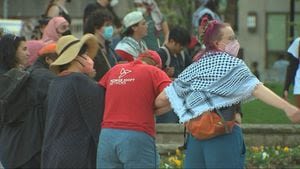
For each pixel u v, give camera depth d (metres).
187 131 16.02
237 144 15.71
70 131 16.73
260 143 24.98
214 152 15.48
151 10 32.25
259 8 80.44
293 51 28.81
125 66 16.69
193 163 15.78
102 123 16.62
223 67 15.41
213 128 15.31
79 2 61.31
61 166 16.62
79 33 54.31
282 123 29.80
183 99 15.76
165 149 23.95
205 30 15.84
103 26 23.61
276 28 80.56
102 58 22.78
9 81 18.25
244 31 80.56
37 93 18.22
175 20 56.59
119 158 16.33
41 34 29.17
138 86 16.31
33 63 20.55
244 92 15.30
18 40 19.45
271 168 22.42
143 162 16.23
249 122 30.39
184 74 15.85
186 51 27.72
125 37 25.59
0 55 19.42
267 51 80.38
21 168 18.31
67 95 16.78
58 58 17.22
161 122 25.47
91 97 16.80
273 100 15.05
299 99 27.78
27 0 72.69
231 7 51.25
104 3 30.97
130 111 16.28
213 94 15.41
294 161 22.98
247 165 22.27
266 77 70.88
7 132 18.48
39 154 18.28
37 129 18.28
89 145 16.83
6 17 69.50
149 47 31.23
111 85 16.58
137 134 16.16
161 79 16.31
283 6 80.12
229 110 15.48
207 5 35.91
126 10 61.66
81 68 17.38
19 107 18.25
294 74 29.00
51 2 31.36
